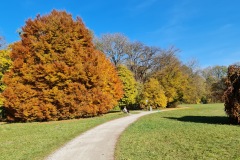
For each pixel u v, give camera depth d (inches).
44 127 976.9
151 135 682.8
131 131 782.5
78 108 1396.4
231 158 420.8
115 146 558.3
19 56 1413.6
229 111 936.3
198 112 1626.5
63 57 1389.0
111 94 1766.7
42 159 468.4
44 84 1364.4
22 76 1392.7
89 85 1444.4
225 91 933.8
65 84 1371.8
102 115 1598.2
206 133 682.8
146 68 3120.1
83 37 1515.7
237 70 923.4
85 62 1438.2
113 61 2979.8
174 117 1275.8
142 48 3097.9
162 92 2340.1
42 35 1428.4
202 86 3491.6
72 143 616.7
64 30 1425.9
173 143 560.7
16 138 725.3
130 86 2273.6
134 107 2541.8
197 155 447.8
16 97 1353.3
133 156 457.1
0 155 509.4
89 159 455.2
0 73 1582.2
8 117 1435.8
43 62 1376.7
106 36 2947.8
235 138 597.6
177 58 3085.6
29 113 1348.4
